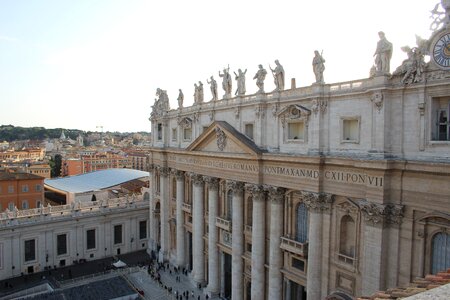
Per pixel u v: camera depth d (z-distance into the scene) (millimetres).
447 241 26156
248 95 41438
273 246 38281
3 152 198375
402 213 28000
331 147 33094
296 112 35625
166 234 62375
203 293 49438
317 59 33062
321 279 33938
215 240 47906
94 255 65812
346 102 31719
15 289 53156
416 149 27297
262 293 40000
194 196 51656
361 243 30844
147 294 49625
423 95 26562
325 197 33281
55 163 169625
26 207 85125
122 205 69125
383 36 28312
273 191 37906
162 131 62312
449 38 24828
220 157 44844
